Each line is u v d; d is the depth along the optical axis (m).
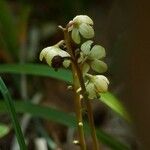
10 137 0.58
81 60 0.29
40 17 0.83
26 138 0.57
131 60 0.42
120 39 0.58
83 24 0.28
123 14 0.61
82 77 0.29
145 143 0.42
